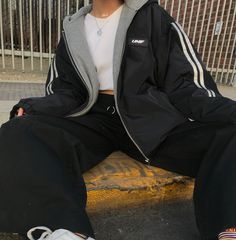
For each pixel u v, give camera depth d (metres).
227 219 1.17
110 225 1.60
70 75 1.68
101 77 1.66
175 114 1.54
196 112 1.48
